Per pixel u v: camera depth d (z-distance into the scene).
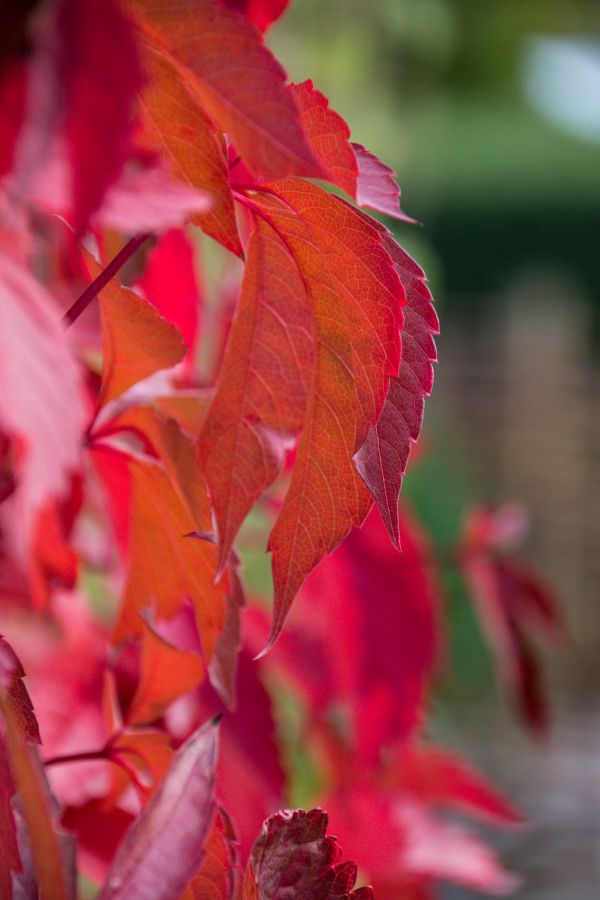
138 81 0.45
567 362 5.77
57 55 0.45
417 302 0.57
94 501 0.73
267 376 0.56
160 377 0.66
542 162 12.97
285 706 1.08
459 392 5.80
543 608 1.19
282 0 0.57
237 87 0.49
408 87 4.03
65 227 0.58
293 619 0.90
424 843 0.96
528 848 4.16
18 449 0.58
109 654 0.66
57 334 0.45
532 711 1.18
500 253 13.05
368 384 0.56
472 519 1.21
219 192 0.53
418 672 0.88
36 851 0.51
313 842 0.57
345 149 0.55
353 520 0.56
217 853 0.57
